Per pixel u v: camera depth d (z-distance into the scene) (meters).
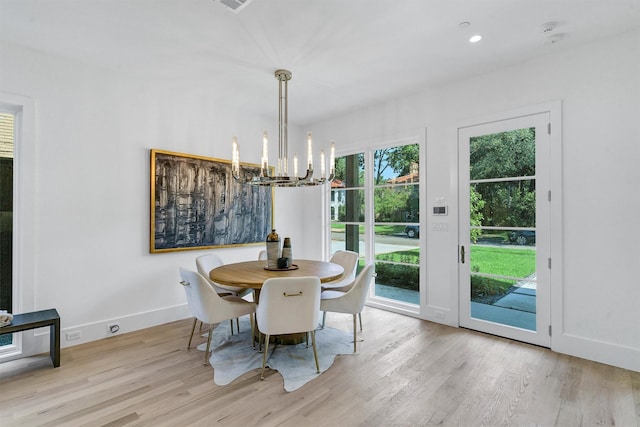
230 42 2.63
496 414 1.95
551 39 2.61
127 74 3.24
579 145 2.72
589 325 2.67
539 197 2.93
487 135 3.26
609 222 2.58
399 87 3.61
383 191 4.25
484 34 2.54
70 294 2.93
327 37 2.56
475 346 2.93
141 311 3.37
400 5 2.17
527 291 3.01
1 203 2.75
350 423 1.87
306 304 2.39
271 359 2.66
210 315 2.54
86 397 2.12
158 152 3.46
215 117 4.03
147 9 2.20
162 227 3.50
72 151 2.94
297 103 4.12
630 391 2.18
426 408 2.01
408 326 3.47
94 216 3.07
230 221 4.15
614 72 2.56
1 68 2.60
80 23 2.36
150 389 2.21
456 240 3.46
